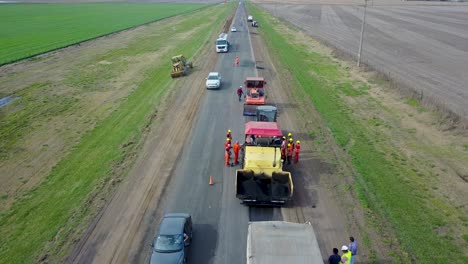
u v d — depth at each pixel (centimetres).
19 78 5244
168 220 1891
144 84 4900
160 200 2298
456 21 11988
